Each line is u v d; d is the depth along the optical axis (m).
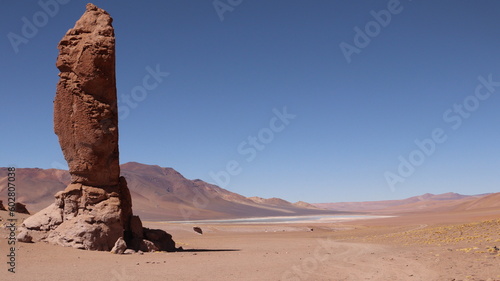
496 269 13.66
